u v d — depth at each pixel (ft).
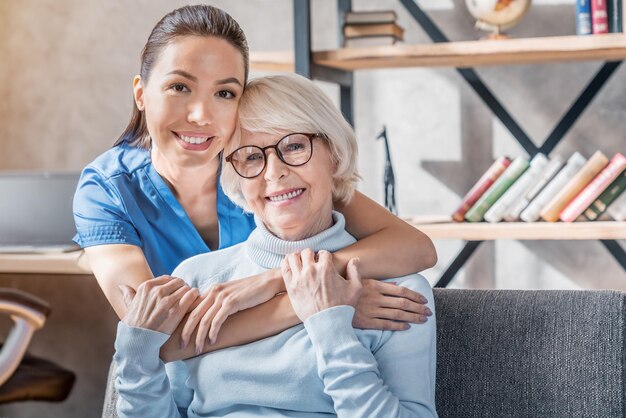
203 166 5.19
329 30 9.27
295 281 4.28
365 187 9.45
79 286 10.05
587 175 7.93
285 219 4.53
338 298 4.23
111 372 4.91
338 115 4.58
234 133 4.60
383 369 4.27
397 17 8.36
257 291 4.43
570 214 7.98
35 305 7.10
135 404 4.30
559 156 8.19
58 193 8.72
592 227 7.74
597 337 4.33
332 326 4.15
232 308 4.38
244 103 4.53
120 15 9.86
